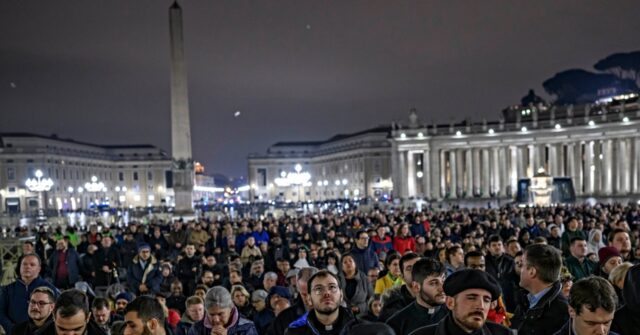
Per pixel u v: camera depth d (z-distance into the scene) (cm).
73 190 12725
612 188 8400
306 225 2873
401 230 1958
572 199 5350
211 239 2472
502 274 1115
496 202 8575
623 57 12625
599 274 1026
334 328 663
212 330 796
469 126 9650
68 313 637
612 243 1171
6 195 11494
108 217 6325
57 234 2667
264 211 6825
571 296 535
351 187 13512
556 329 628
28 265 973
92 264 1942
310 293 668
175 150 4184
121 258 2259
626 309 617
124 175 14862
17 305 961
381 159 12738
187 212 4191
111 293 1454
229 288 1458
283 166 15575
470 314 495
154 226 3014
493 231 2317
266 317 1065
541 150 9131
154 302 663
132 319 644
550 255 646
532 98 13512
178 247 2450
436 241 1789
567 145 9319
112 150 14925
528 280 659
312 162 15500
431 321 672
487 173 9769
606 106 10250
